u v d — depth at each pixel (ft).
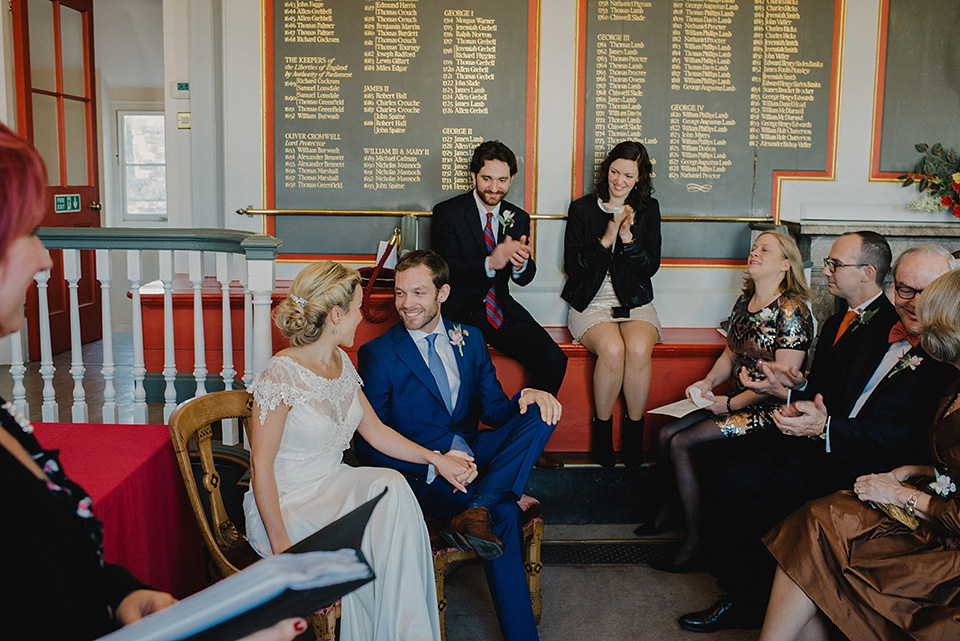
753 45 14.47
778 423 8.84
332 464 7.79
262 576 3.21
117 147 24.36
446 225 12.51
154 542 7.46
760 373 10.64
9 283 3.25
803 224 13.57
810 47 14.52
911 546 7.40
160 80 24.02
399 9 14.23
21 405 11.48
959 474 7.04
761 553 9.34
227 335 11.39
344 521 4.21
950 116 14.80
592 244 12.75
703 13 14.35
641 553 11.21
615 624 9.43
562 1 14.25
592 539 11.59
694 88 14.52
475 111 14.47
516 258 11.76
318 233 14.75
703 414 11.03
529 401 8.86
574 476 12.10
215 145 15.49
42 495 3.28
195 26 15.23
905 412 8.54
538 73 14.39
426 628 7.09
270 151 14.55
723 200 14.79
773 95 14.60
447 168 14.61
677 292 14.87
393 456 8.47
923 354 8.45
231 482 10.52
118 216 24.72
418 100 14.44
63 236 10.99
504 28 14.30
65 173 19.38
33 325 19.01
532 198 14.60
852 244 9.83
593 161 14.56
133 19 23.02
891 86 14.69
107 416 11.44
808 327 10.41
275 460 7.67
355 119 14.48
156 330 13.80
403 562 7.11
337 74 14.38
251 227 14.74
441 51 14.34
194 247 11.02
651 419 12.94
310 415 7.52
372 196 14.67
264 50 14.33
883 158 14.85
